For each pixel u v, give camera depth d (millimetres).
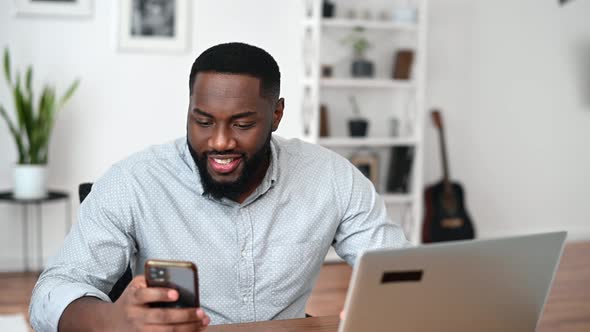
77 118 4391
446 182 5031
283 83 4742
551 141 5516
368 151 5094
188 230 1606
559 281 4453
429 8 5117
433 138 5219
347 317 1056
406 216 5043
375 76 5043
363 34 4977
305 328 1410
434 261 1069
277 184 1652
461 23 5199
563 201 5602
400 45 5066
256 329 1393
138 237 1608
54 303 1334
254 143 1438
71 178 4410
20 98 4012
